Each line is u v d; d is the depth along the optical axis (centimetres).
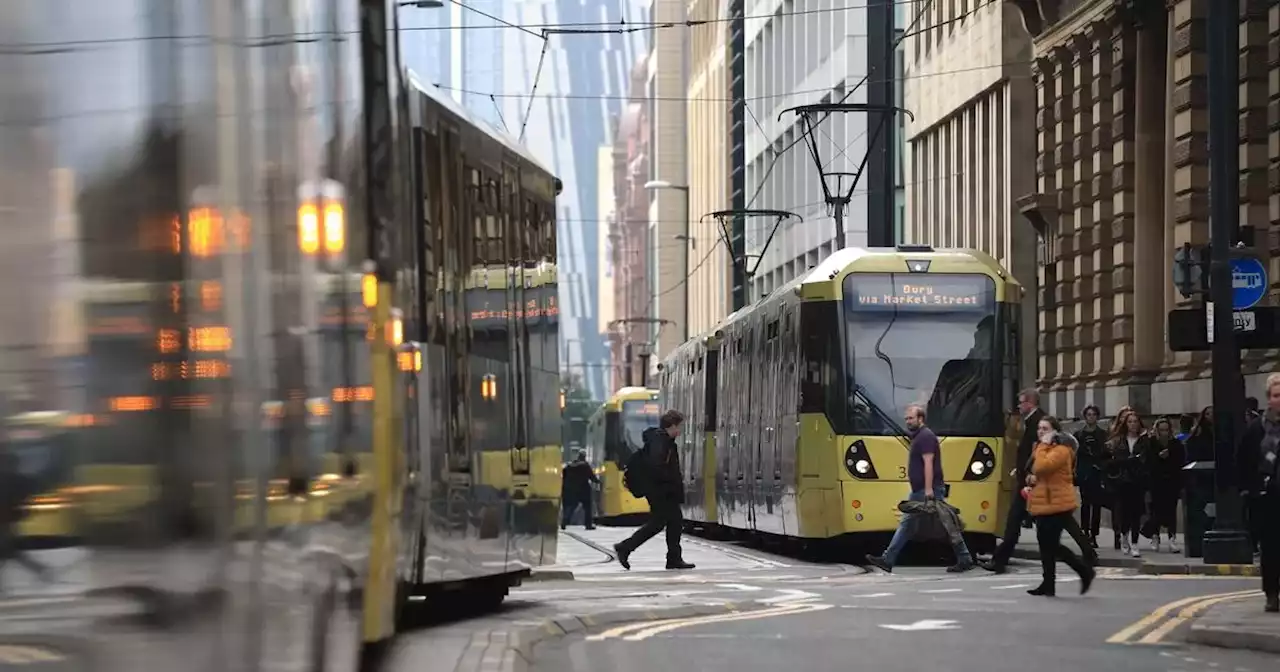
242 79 617
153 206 523
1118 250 4866
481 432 1820
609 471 7181
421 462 1563
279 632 668
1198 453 3206
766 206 10144
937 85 6831
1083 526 3541
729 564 3412
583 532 6019
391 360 1133
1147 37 4712
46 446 470
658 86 15575
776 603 2230
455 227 1738
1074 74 5262
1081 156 5162
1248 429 1867
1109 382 4878
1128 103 4828
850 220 8025
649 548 4347
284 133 716
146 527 511
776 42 9894
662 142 15562
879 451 3222
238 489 584
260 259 641
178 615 526
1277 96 3775
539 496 2102
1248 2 3891
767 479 3747
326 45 872
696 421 5125
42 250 472
